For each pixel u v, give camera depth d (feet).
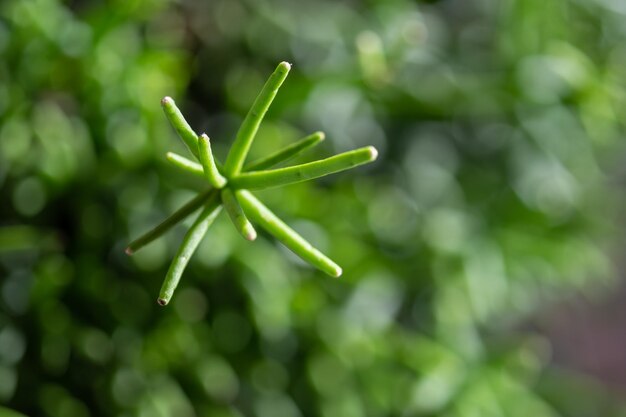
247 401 1.06
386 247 1.18
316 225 1.06
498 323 1.42
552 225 1.30
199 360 1.00
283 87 1.12
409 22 1.20
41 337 0.94
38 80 0.97
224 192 0.56
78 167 0.97
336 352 1.06
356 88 1.16
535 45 1.24
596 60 1.30
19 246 0.94
